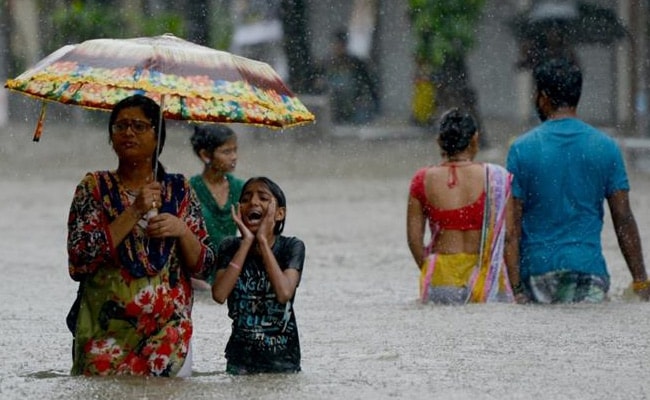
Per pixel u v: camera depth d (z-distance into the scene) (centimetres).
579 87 2550
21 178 5709
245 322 1802
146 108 1725
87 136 7106
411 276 3094
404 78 8612
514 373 1814
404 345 2056
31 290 2816
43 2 7700
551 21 5638
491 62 8162
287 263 1800
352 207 4641
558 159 2516
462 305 2458
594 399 1650
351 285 2936
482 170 2481
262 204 1778
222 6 7538
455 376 1795
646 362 1892
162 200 1752
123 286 1722
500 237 2486
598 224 2542
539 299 2531
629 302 2514
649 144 5931
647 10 7081
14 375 1833
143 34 7300
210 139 2677
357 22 8162
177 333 1755
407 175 5828
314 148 6688
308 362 1908
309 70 7544
